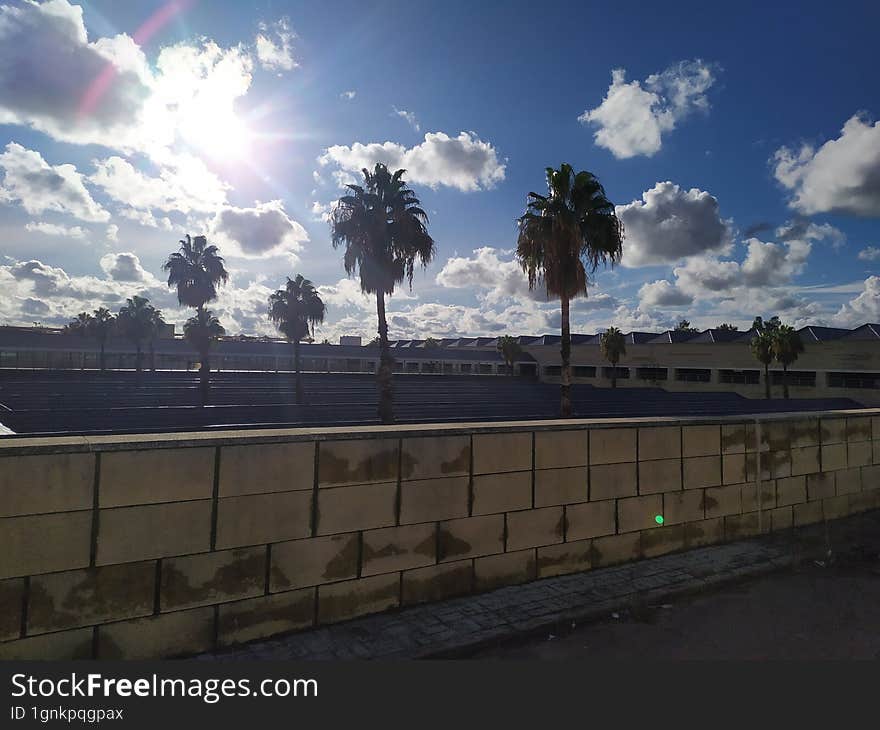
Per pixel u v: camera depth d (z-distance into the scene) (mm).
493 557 4934
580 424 5469
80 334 62719
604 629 4289
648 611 4617
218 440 3770
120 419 24453
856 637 4168
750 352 53375
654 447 5961
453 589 4719
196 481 3691
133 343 55281
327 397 40625
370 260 24953
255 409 28141
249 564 3861
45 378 46875
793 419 7215
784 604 4824
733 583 5340
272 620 3934
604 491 5598
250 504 3873
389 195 25047
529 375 77812
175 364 62906
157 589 3555
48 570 3234
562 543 5328
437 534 4660
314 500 4117
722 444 6516
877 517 7711
